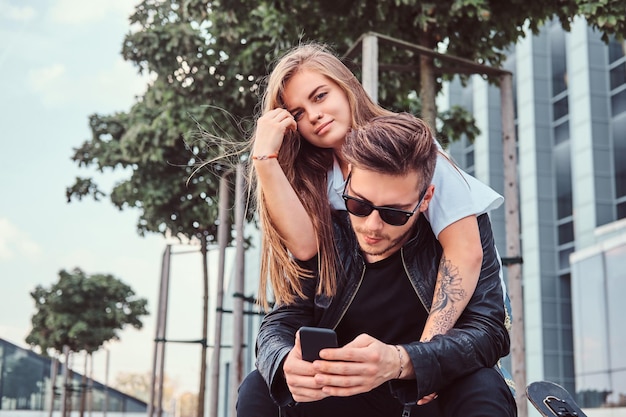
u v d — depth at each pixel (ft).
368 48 14.98
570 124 75.25
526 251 78.33
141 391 204.64
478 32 17.88
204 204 28.78
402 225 5.24
